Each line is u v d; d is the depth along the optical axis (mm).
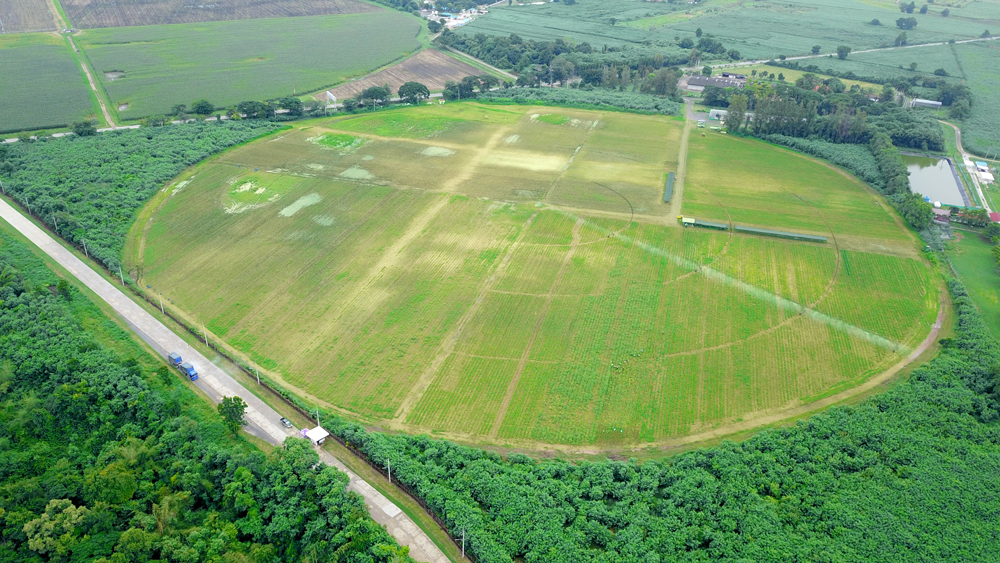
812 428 104312
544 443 104688
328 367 119875
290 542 88250
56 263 147500
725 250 159875
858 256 157750
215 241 160250
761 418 110312
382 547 82188
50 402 104500
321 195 183625
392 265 151125
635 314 135750
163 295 139250
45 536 83188
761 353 125438
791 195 189000
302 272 148125
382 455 97188
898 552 84625
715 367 121625
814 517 89625
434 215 173500
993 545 85500
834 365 122625
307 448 97375
